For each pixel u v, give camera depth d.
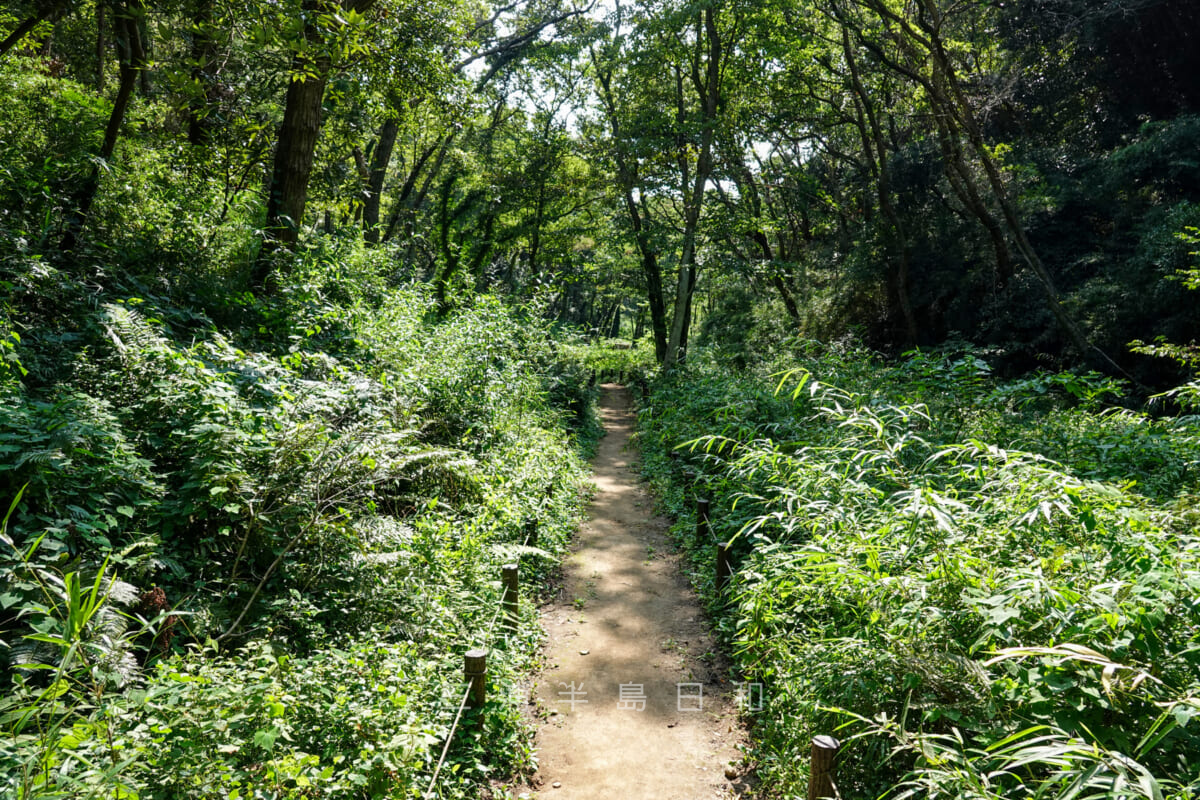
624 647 5.57
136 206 8.27
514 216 25.95
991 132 23.05
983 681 2.62
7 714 2.57
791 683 3.89
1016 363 18.36
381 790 3.02
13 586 3.01
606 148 21.95
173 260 7.96
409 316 9.38
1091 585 2.89
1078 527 3.38
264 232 8.27
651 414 15.39
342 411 5.87
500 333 10.12
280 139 9.02
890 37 17.83
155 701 2.85
